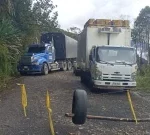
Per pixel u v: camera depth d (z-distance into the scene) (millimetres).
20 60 25938
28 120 9766
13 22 28828
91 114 10922
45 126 9086
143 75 21656
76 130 8773
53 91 16578
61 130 8711
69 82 21219
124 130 8953
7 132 8375
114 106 12734
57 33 32031
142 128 9211
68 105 12562
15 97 14297
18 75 25906
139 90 18438
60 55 31984
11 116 10258
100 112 11367
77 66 24000
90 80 17453
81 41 21219
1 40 21844
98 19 18203
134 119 9625
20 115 10430
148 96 16500
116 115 10930
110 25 18188
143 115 11102
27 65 25859
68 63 34656
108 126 9344
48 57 27891
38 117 10211
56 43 32094
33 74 27328
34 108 11656
